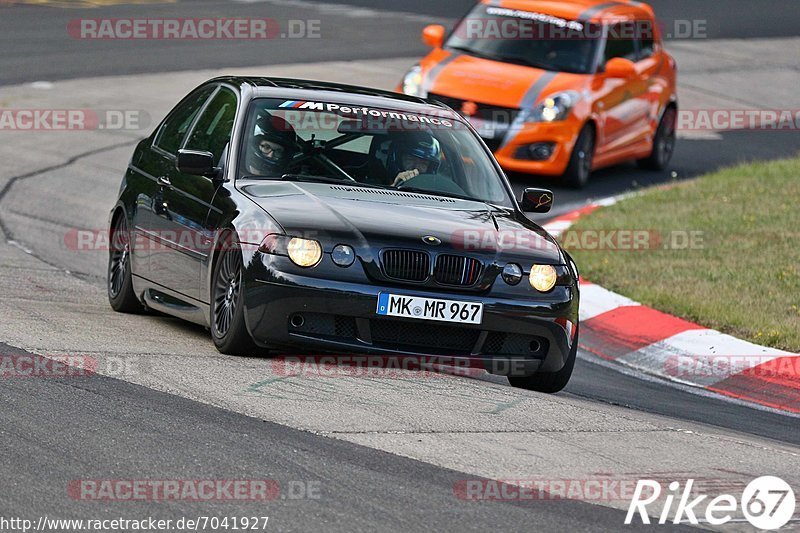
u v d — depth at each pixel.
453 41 59.03
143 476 18.64
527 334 26.55
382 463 20.00
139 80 71.50
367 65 78.94
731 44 99.38
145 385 23.34
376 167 28.84
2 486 17.84
